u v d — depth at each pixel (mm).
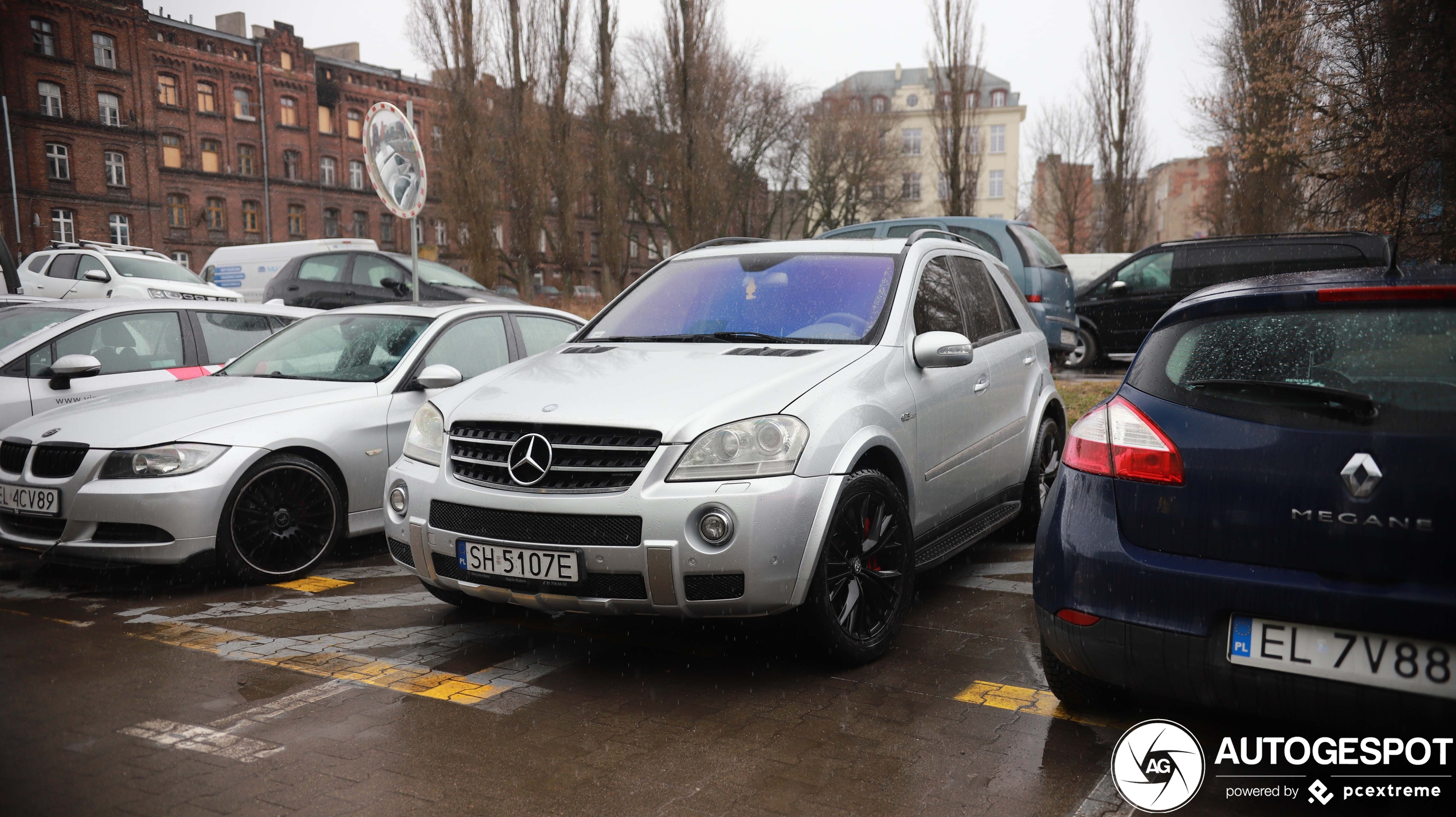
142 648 3918
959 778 2721
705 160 38156
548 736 3033
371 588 4875
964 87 42594
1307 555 2363
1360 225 16500
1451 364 2324
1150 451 2617
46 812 2531
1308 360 2506
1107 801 2586
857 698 3344
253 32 54906
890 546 3789
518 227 36031
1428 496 2229
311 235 56844
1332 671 2320
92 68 48125
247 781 2717
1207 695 2520
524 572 3395
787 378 3627
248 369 5988
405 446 3980
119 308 6828
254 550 4895
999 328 5336
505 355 6363
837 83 57031
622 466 3334
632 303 4812
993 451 4887
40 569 5258
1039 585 2826
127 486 4629
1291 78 16906
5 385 6184
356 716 3205
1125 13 43438
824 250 4730
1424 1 14703
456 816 2518
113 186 49125
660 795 2633
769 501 3264
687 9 37312
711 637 4074
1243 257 12320
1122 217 44281
